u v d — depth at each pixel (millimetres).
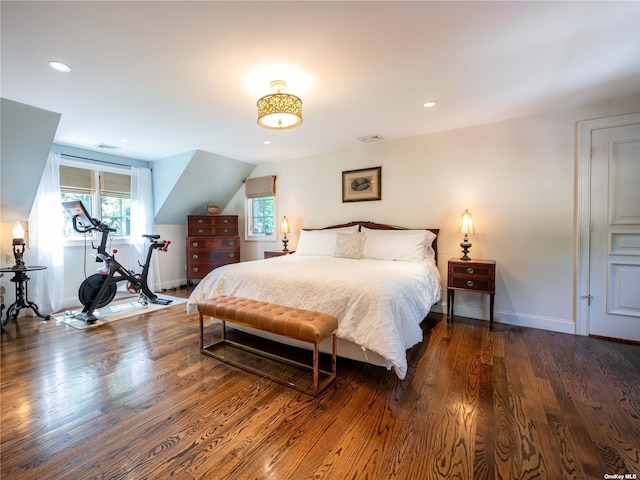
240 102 2525
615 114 2580
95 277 3455
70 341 2658
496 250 3158
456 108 2730
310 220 4504
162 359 2309
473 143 3240
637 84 2291
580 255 2764
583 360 2246
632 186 2549
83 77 2092
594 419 1554
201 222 4957
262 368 2172
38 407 1682
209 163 4438
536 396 1772
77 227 3715
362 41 1714
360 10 1457
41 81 2143
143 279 3908
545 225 2916
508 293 3115
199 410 1662
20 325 3096
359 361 2299
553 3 1417
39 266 3416
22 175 3016
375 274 2404
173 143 3756
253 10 1443
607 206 2645
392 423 1547
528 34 1660
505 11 1472
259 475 1223
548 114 2869
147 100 2475
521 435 1441
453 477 1203
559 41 1726
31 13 1435
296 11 1453
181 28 1577
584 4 1422
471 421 1554
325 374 2078
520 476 1201
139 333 2867
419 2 1403
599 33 1651
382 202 3840
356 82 2209
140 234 4543
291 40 1696
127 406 1695
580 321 2787
